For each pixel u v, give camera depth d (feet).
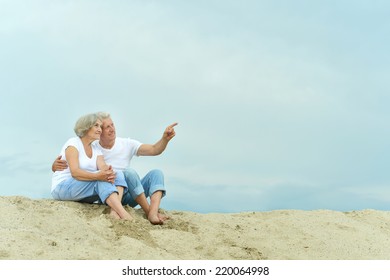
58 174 17.57
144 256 13.85
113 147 18.06
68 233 14.67
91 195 17.20
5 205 15.55
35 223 14.88
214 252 15.30
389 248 17.48
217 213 19.99
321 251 16.66
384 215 21.36
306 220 19.45
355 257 16.42
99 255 13.26
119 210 16.40
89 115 17.38
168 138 18.07
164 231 15.98
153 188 17.65
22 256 12.30
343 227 18.94
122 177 17.31
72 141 17.34
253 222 18.85
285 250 16.48
